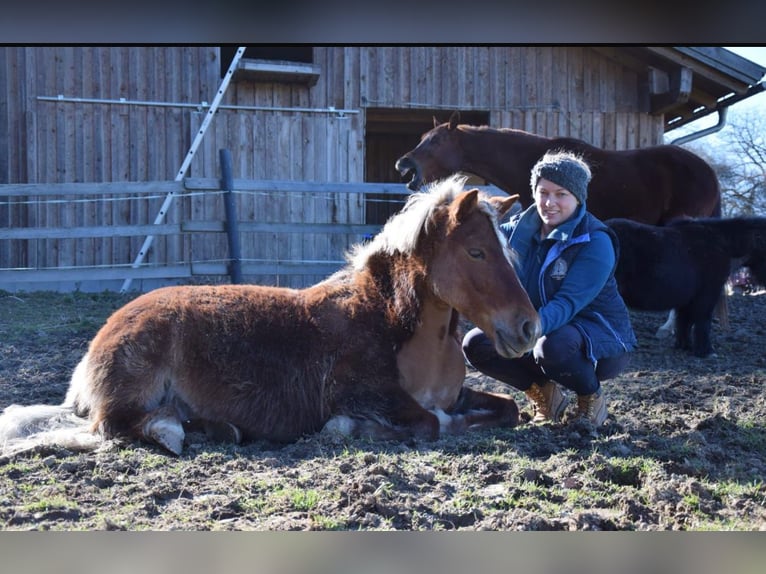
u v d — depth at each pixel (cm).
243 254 1241
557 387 473
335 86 1278
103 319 855
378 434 408
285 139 1263
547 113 1330
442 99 1309
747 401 545
